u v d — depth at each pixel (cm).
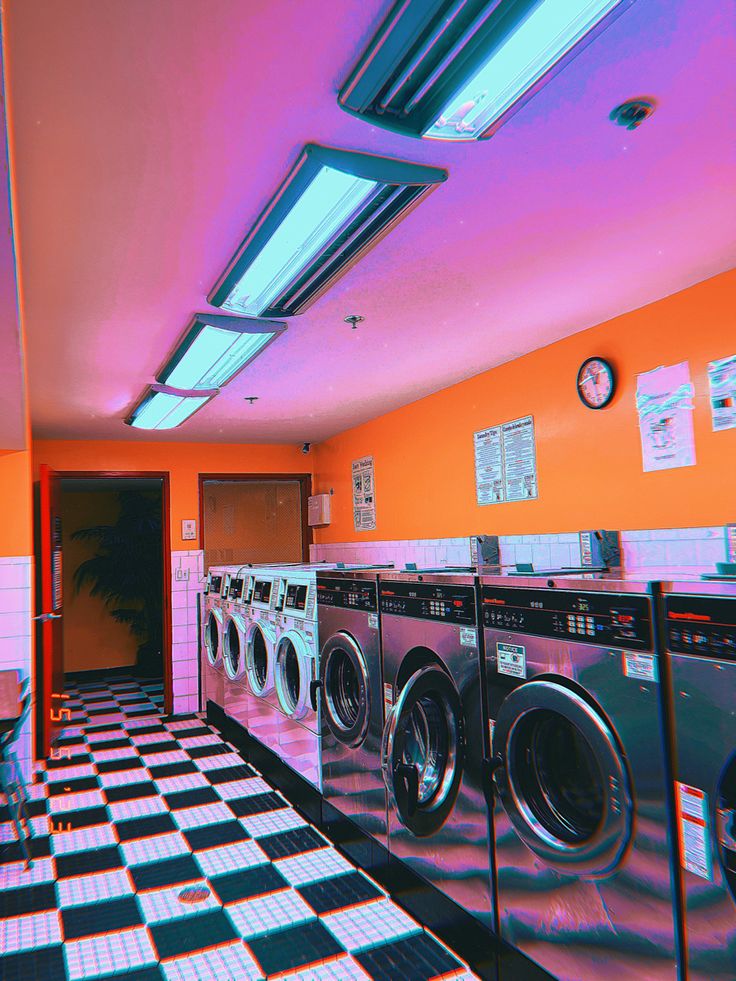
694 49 146
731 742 146
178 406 451
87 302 276
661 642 163
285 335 335
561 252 250
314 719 356
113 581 839
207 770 456
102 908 277
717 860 148
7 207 125
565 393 358
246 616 483
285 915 266
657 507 304
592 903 179
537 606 202
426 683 245
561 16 124
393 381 440
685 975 155
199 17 129
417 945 244
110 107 155
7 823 372
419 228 227
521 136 175
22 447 465
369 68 140
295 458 710
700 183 204
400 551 525
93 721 607
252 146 173
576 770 199
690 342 288
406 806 243
